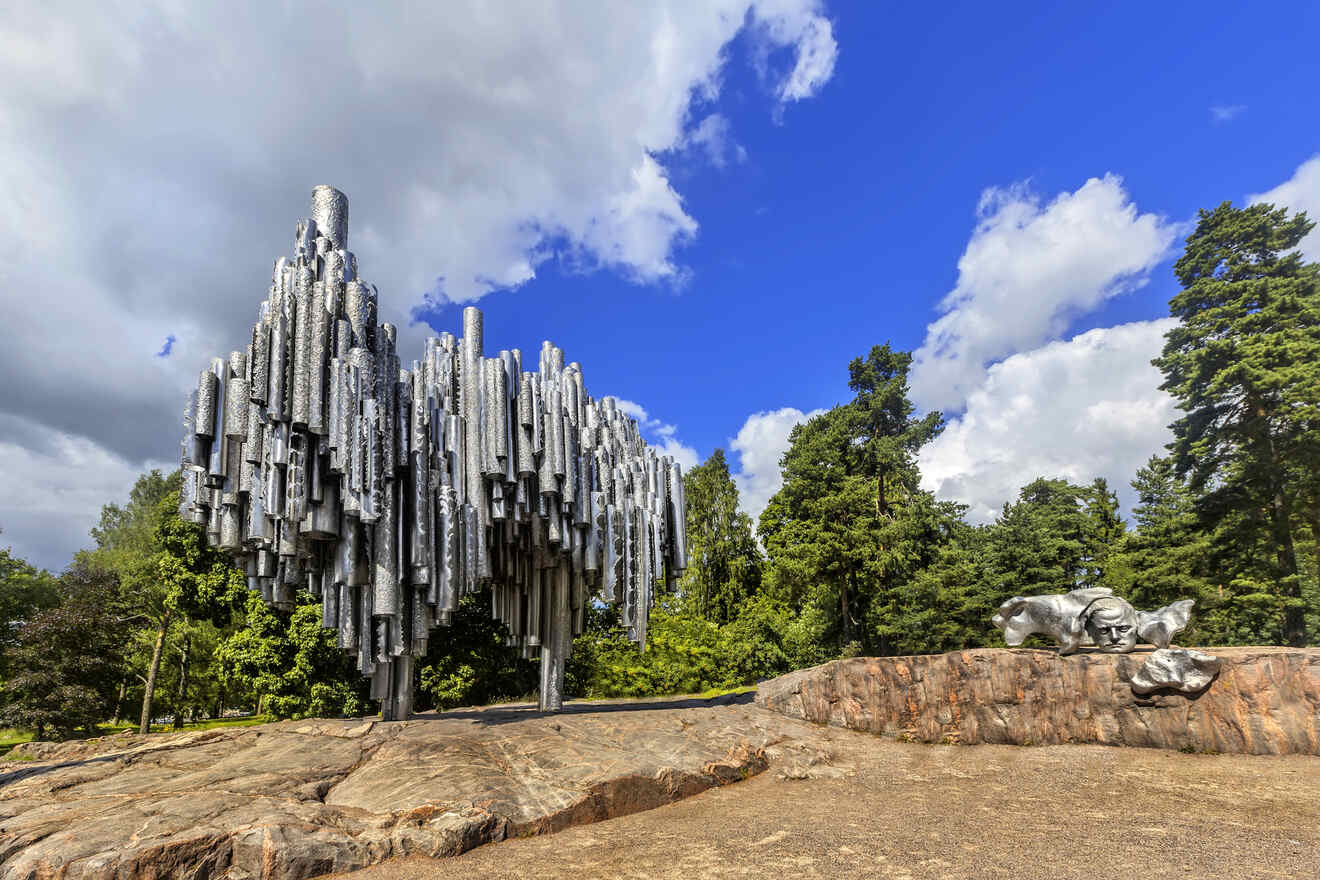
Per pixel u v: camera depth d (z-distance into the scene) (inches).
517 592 617.3
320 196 573.0
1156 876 222.8
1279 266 1103.6
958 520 1423.5
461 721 490.0
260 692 873.5
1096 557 1665.8
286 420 458.0
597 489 573.9
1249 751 382.6
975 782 370.9
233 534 492.4
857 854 257.0
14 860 234.5
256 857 245.8
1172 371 1173.7
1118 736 424.5
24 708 917.8
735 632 1373.0
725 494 1955.0
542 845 285.0
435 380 551.8
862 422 1501.0
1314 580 1208.8
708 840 283.9
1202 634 1244.5
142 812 275.4
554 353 585.3
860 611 1411.2
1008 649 480.7
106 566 1600.6
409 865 259.3
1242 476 1064.2
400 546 486.9
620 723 465.4
